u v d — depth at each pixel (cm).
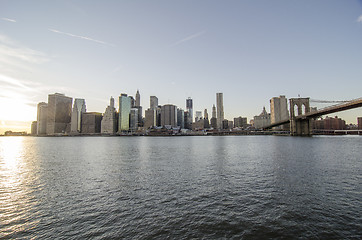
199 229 1376
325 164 3834
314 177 2764
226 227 1401
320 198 1933
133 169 3538
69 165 4072
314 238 1266
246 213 1616
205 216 1568
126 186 2405
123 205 1802
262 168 3494
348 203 1802
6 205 1823
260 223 1452
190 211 1661
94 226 1431
